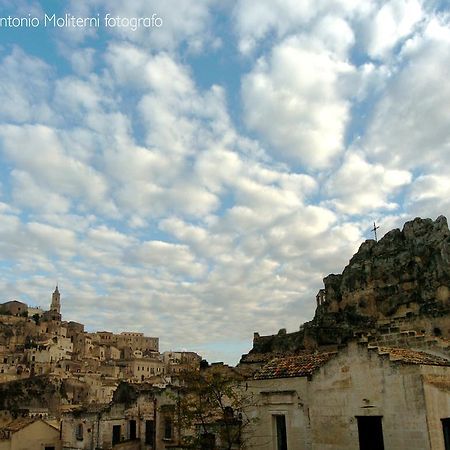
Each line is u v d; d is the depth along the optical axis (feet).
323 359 90.74
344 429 79.66
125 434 163.32
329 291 348.18
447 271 280.92
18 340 579.07
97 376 489.26
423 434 70.54
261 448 89.71
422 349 95.04
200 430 108.68
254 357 172.76
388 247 336.49
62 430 174.91
